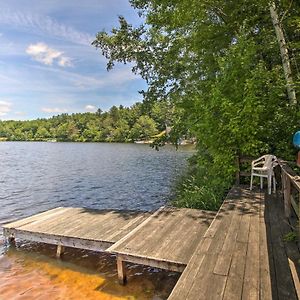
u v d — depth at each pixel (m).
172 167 22.16
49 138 100.06
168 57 11.27
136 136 74.19
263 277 2.93
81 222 6.36
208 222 5.56
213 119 8.16
